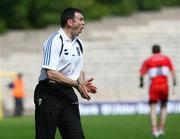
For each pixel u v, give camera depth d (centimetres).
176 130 4988
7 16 10025
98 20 9956
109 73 8719
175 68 8625
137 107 7456
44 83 2164
